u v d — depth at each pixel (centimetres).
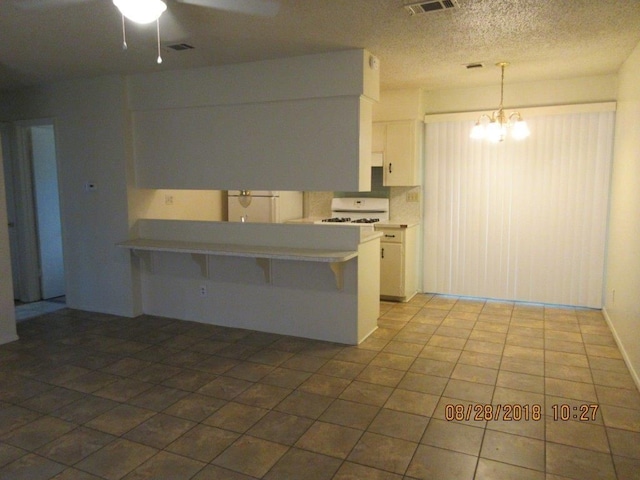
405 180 526
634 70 355
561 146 475
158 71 420
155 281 465
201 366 343
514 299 514
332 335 393
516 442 241
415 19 286
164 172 442
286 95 378
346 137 366
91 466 224
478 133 452
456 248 534
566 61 394
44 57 369
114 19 283
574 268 483
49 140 535
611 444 238
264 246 405
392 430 254
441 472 217
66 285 497
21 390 306
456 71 427
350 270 380
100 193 459
